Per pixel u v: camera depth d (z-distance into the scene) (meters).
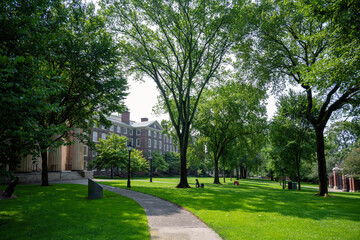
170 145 84.44
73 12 19.62
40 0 8.98
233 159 42.72
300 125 28.75
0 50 6.89
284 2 18.09
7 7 8.30
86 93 20.92
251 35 21.53
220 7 20.73
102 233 6.85
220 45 23.11
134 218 8.80
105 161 42.38
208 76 24.80
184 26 22.47
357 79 11.82
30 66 7.81
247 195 18.00
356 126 22.30
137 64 25.25
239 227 7.98
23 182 25.23
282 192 22.50
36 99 7.46
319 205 13.62
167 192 18.27
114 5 21.67
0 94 6.25
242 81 23.16
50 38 10.36
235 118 31.73
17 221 8.17
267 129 31.62
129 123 69.69
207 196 16.45
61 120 21.09
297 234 7.32
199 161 34.53
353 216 10.41
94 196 13.63
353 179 37.19
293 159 29.14
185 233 7.23
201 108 33.72
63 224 7.78
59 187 20.31
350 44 11.13
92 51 19.48
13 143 7.52
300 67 17.11
